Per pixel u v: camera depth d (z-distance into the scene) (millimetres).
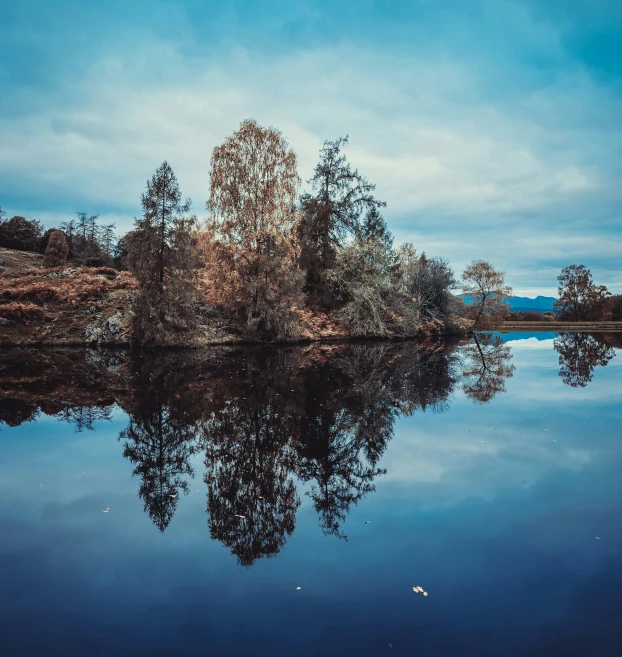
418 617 3072
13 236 67000
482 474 6117
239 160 28062
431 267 42812
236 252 28484
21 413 9969
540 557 3889
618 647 2742
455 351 27047
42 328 26125
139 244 25156
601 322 72562
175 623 3035
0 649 2744
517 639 2826
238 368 17844
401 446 7543
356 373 16781
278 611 3164
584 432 8336
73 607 3230
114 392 12414
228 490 5656
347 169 37625
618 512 4828
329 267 37031
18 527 4609
